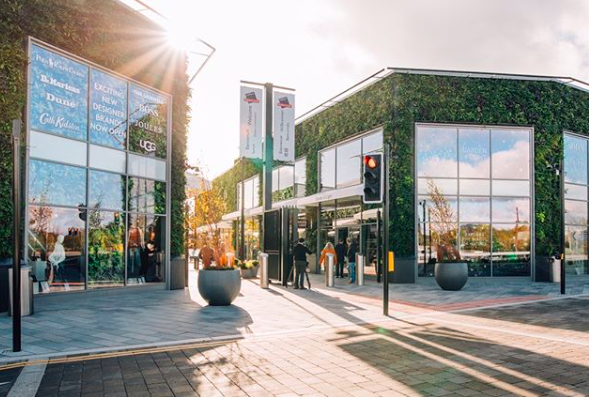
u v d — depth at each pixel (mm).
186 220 24297
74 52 13547
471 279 19531
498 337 8047
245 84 18094
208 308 11547
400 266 18750
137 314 10625
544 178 20250
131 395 5094
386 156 10781
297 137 27531
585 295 14594
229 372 5953
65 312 10961
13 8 11859
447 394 5070
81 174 13734
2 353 6914
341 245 21797
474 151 20062
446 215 19500
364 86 21406
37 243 12328
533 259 19953
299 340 7844
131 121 15523
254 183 37000
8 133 11461
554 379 5574
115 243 14734
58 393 5168
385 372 5922
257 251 35000
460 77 20000
